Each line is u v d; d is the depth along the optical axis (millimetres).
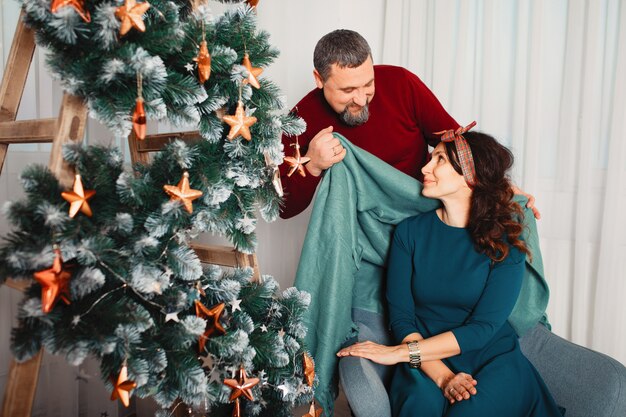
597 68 1992
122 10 873
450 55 2279
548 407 1334
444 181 1437
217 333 1124
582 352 1385
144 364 936
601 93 2002
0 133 1149
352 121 1759
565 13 2076
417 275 1512
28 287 910
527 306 1532
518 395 1306
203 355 1150
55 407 1746
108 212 988
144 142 1443
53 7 835
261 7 2463
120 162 1024
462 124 2268
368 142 1846
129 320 928
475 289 1418
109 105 927
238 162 1186
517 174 2150
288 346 1299
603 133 2008
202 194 1074
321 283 1562
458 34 2234
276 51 1242
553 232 2113
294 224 2531
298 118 1331
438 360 1379
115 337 909
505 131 2213
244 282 1277
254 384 1144
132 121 962
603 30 1984
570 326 2100
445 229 1509
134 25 885
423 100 1884
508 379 1314
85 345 886
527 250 1423
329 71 1638
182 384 1000
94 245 898
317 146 1517
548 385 1424
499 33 2186
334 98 1700
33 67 1707
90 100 933
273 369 1271
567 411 1346
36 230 895
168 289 1051
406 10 2369
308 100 1901
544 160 2146
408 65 2363
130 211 1021
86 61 918
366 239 1680
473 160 1438
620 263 1992
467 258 1447
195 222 1086
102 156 979
